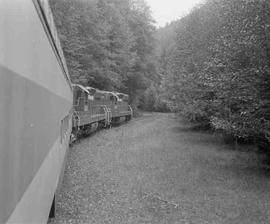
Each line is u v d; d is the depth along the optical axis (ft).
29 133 9.26
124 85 179.73
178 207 29.35
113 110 114.93
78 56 108.06
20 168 8.08
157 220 26.12
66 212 26.66
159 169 44.83
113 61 138.51
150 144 69.41
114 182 37.35
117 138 80.18
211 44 67.26
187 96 85.20
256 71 36.58
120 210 28.12
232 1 46.68
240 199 31.96
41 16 11.71
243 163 49.60
